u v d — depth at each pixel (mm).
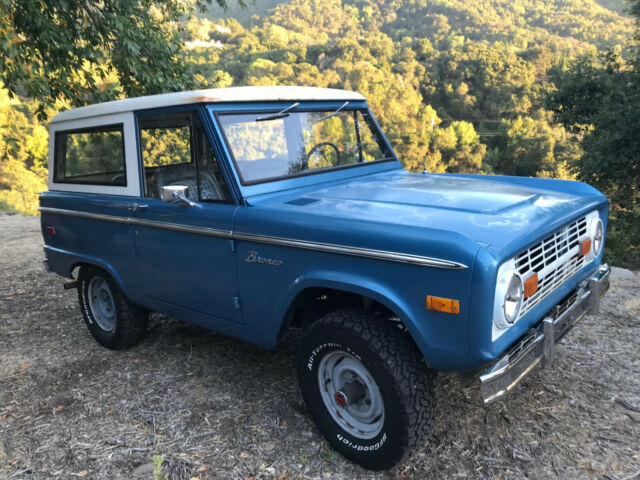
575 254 2984
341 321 2664
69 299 5977
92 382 3875
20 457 3025
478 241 2277
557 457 2773
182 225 3348
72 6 6664
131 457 2969
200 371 3943
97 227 4086
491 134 116938
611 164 17062
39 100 6129
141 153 3654
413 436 2539
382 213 2723
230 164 3086
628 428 2986
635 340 4051
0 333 4984
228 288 3227
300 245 2736
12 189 40750
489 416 3150
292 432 3131
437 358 2375
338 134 3848
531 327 2662
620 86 17453
